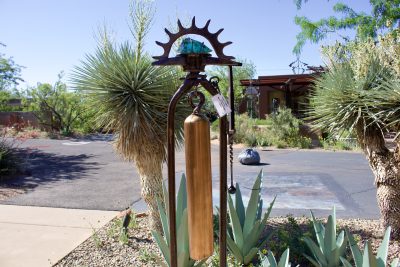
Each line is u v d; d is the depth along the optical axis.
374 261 2.31
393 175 4.03
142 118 3.97
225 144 1.78
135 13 4.02
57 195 6.97
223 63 1.76
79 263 3.75
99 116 4.12
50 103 20.64
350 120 3.95
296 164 11.14
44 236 4.59
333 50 4.33
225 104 1.70
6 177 8.61
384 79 3.88
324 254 3.12
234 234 3.44
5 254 4.02
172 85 4.07
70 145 15.98
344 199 6.64
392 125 3.71
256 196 3.52
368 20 14.74
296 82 21.12
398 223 4.05
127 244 4.21
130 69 3.96
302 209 5.95
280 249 3.66
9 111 25.03
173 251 1.77
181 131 4.30
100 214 5.63
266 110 25.42
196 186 1.64
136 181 8.34
